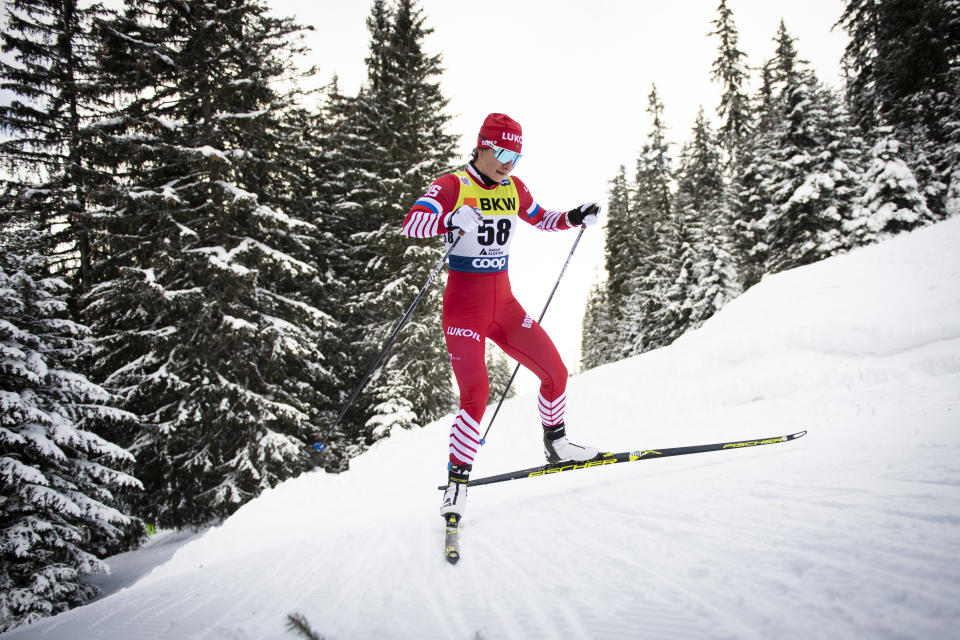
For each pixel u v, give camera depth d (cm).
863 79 1834
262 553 333
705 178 2825
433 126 1934
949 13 1566
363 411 1759
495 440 675
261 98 1297
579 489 306
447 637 146
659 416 568
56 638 226
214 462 1228
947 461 199
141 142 1213
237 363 1197
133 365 1214
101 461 926
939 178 1661
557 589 165
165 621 211
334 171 2008
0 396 781
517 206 295
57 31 1405
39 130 1394
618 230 3403
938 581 113
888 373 464
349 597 196
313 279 1519
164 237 1171
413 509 427
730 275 1964
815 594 123
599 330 4088
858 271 651
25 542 756
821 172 1698
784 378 523
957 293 515
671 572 157
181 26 1278
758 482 229
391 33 1897
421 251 1631
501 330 295
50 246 1413
